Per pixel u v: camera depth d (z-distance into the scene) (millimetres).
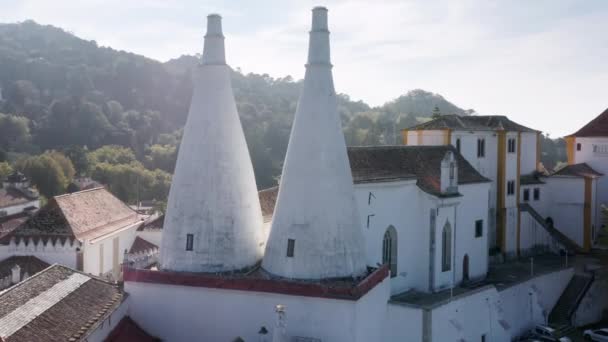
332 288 25891
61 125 146500
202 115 29078
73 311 23859
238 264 28953
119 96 181500
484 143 54344
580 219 62031
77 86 178625
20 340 19609
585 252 61406
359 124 150750
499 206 55625
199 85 29375
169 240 29078
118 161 127312
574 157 66500
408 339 33031
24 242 41906
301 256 27516
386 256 39062
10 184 86250
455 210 42562
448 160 40500
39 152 133500
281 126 153000
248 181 30188
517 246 57938
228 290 27203
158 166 132500
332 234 27797
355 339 25875
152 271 28250
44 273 26203
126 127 155250
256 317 27031
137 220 55000
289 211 28203
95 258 44469
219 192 28750
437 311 33469
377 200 37562
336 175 28281
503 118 58156
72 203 46938
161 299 28219
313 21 28828
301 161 28234
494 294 40094
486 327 38812
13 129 135250
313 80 28531
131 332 26938
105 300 26453
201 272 28266
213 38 29312
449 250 42344
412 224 40625
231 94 30047
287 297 26531
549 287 49250
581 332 46688
